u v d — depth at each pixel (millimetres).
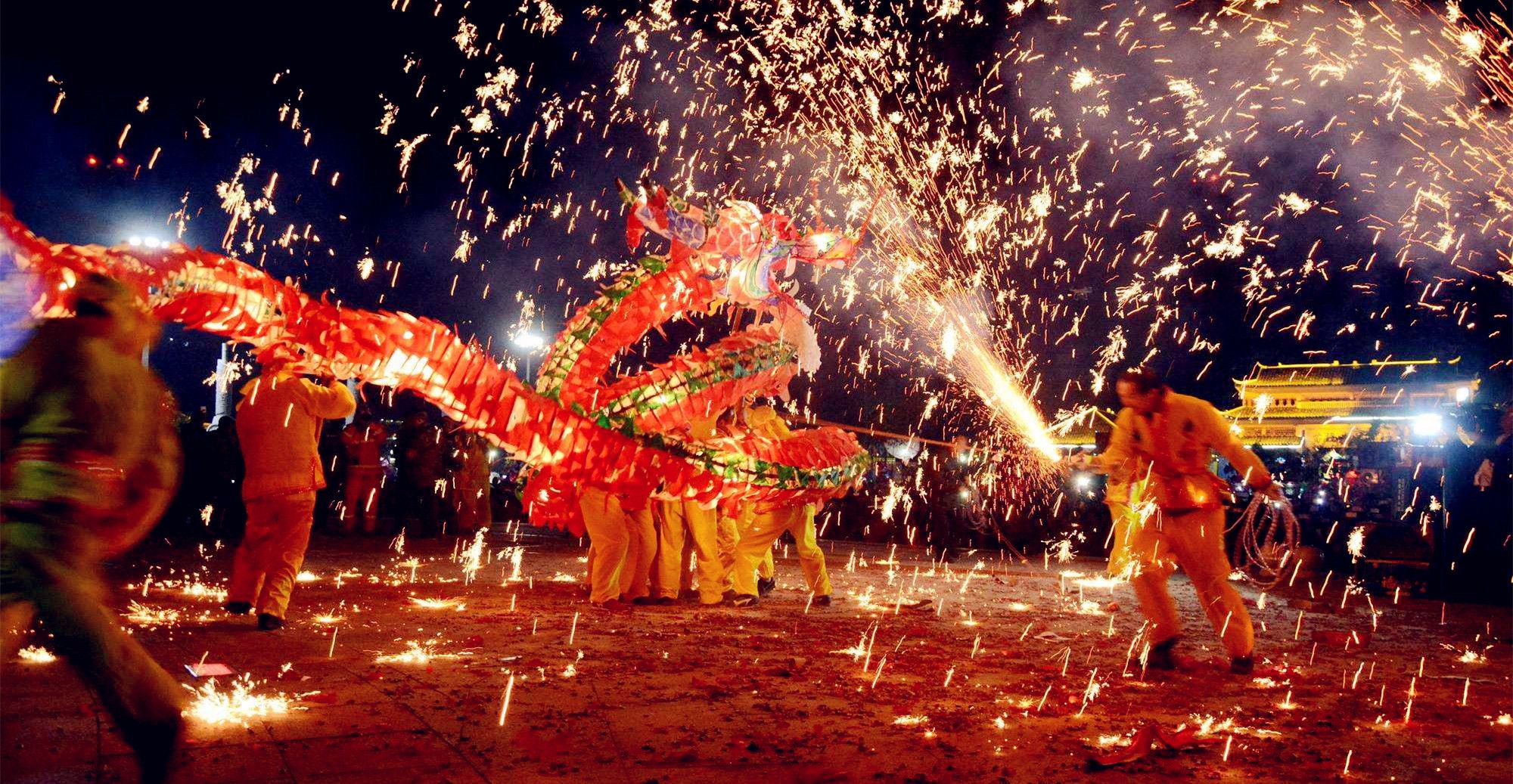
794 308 7832
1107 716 4973
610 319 7070
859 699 5207
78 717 4352
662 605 8875
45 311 4254
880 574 12477
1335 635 7855
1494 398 12898
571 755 4070
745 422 8969
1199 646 7281
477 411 6438
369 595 8797
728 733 4469
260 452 6879
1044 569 13703
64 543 3170
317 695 4852
